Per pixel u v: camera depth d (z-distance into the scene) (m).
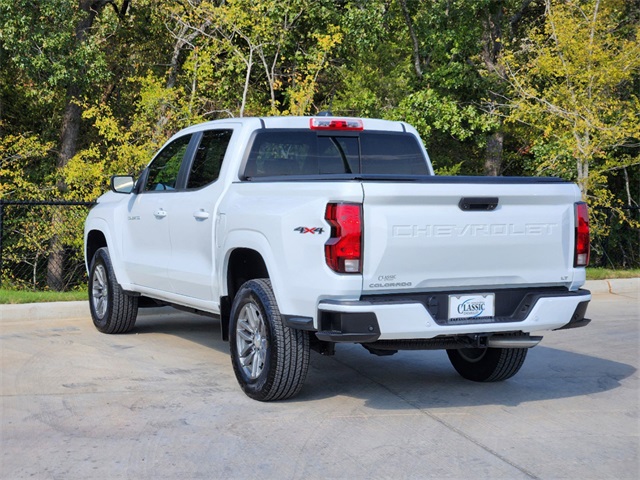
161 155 8.46
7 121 26.64
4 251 20.45
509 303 6.22
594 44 17.11
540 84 21.48
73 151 24.97
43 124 26.73
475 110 20.84
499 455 5.22
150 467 4.96
